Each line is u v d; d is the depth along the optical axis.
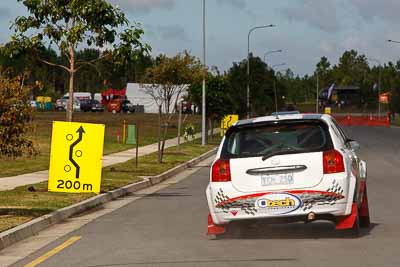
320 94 187.12
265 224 14.52
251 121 14.70
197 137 70.81
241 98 91.50
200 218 18.88
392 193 24.34
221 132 74.69
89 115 111.69
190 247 14.35
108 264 12.89
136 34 27.27
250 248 14.01
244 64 98.50
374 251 13.43
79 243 15.40
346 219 14.36
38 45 27.16
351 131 86.69
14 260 13.73
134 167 36.34
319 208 13.99
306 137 14.35
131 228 17.38
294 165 14.08
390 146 56.81
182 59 43.53
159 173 33.66
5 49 26.98
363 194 16.16
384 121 119.94
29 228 16.81
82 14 26.34
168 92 44.66
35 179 28.86
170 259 13.12
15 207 20.16
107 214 20.44
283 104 117.69
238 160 14.33
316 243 14.35
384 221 17.50
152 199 24.33
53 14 26.75
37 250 14.77
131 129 57.62
